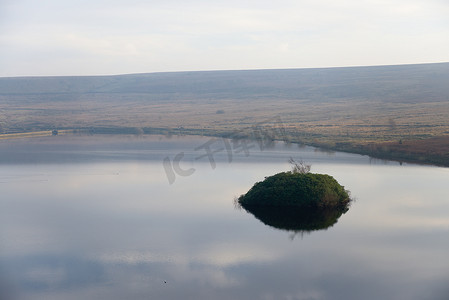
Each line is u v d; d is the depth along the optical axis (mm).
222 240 40844
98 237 42219
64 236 42688
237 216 47875
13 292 31641
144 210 50906
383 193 54562
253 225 44938
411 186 58000
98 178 69812
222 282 32750
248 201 50719
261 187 50812
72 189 62594
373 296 30172
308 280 32531
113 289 31953
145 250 39000
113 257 37531
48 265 36219
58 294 31094
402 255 36375
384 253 36844
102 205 53406
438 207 48625
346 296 30172
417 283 31672
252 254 37656
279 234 42188
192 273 34188
